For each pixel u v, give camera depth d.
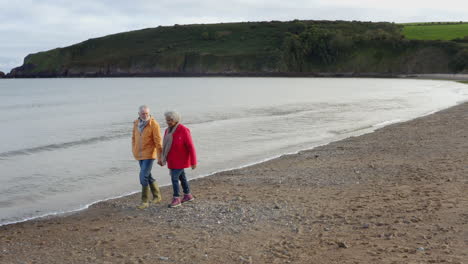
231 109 36.34
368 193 8.72
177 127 8.11
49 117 32.44
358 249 5.57
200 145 17.33
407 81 111.12
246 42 171.38
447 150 13.39
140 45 185.50
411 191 8.53
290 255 5.55
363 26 177.50
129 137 20.78
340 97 51.41
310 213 7.47
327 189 9.41
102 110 39.25
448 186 8.69
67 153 16.31
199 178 11.38
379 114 29.22
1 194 10.31
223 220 7.34
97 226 7.54
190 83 115.94
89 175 12.41
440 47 138.12
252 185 10.23
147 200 8.46
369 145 15.48
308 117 28.19
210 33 181.62
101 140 19.81
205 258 5.64
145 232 6.96
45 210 8.95
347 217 7.07
